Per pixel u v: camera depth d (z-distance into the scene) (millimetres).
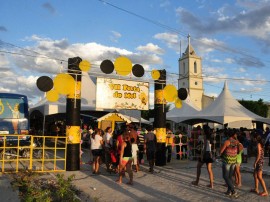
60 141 22312
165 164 12930
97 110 19500
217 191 8047
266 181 9648
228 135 7738
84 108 19219
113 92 11945
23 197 6434
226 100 21719
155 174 10617
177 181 9375
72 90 10727
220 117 19656
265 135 17047
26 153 13719
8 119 13914
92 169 11047
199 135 15141
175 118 22359
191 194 7711
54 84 10359
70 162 10672
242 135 14789
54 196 6570
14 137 13617
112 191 7938
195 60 72312
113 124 17906
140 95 12492
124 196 7441
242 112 20688
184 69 73375
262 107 56531
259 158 7734
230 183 7523
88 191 7891
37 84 10148
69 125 10742
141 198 7277
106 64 11164
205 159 8562
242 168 12047
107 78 11883
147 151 11078
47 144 21422
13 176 8867
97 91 11695
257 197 7484
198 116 20922
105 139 10797
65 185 6797
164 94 13164
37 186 7648
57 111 18312
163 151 12883
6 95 14164
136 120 20484
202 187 8508
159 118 13062
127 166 8852
